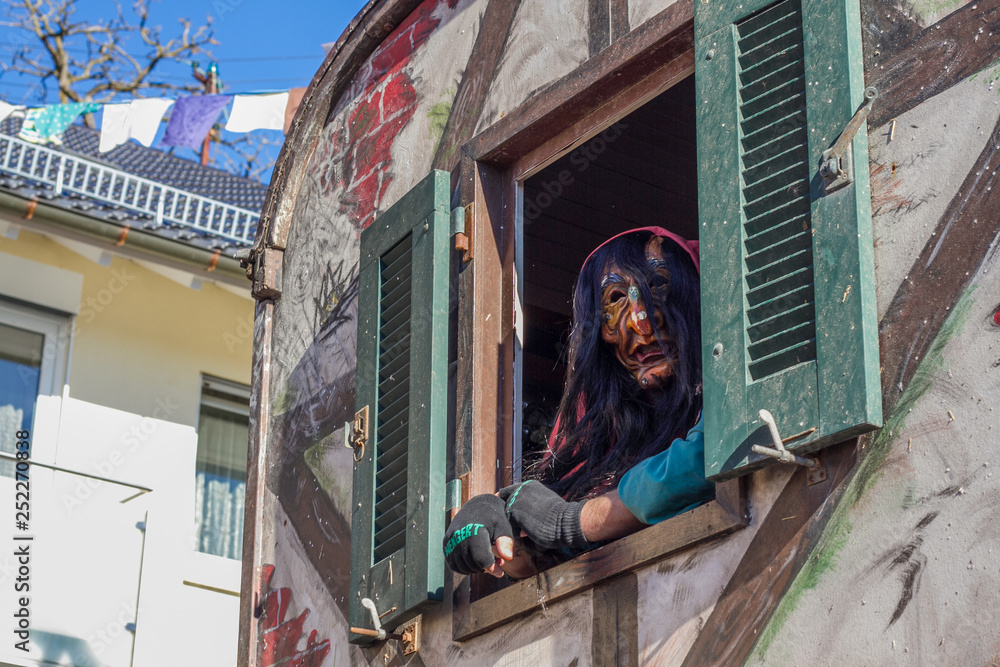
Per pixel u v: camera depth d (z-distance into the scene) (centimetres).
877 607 297
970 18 321
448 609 411
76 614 952
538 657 375
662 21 395
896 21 335
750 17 358
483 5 485
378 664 436
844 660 300
